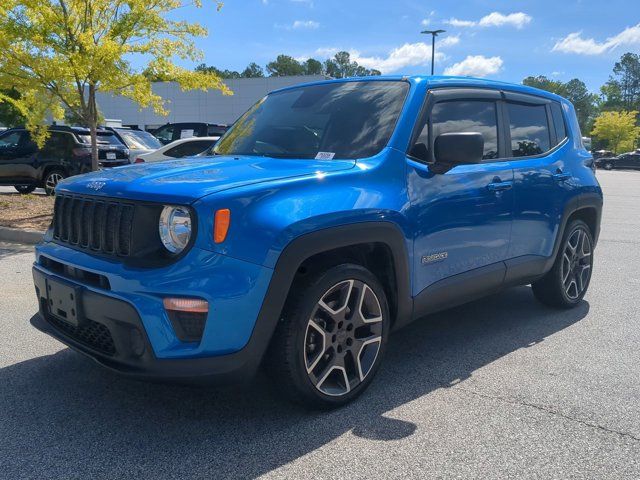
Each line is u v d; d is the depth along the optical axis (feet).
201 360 8.58
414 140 11.51
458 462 8.66
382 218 10.25
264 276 8.76
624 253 26.30
